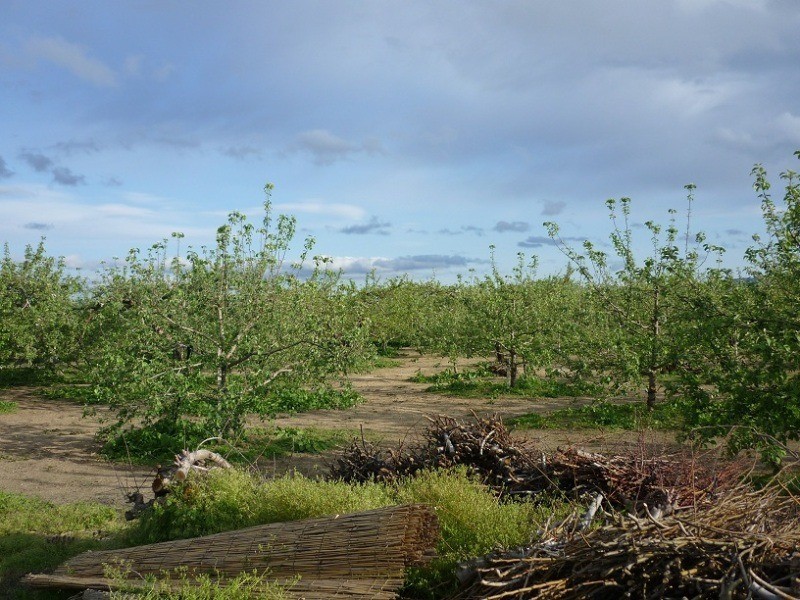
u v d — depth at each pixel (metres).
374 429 14.65
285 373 14.09
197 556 5.61
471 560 4.63
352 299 15.88
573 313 16.86
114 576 5.44
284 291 14.09
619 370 14.25
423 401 18.84
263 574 5.14
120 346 13.80
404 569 5.27
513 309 20.73
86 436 14.62
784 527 4.55
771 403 8.19
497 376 24.06
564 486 7.03
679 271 12.88
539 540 4.69
